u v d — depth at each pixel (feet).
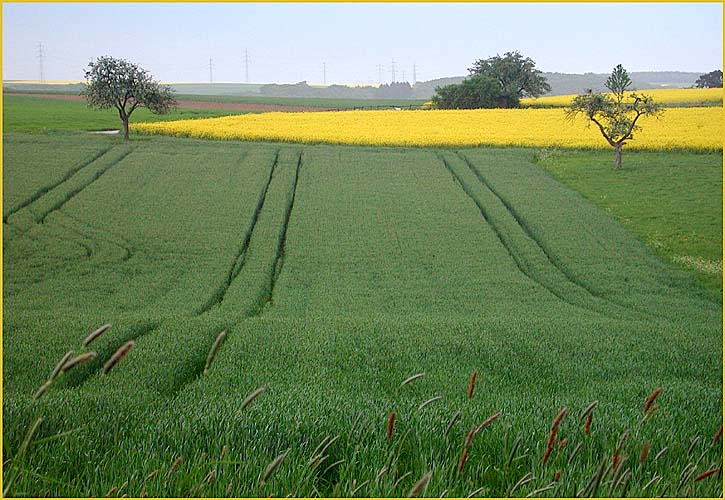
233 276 100.32
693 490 16.52
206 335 56.95
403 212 132.77
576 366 48.26
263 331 60.29
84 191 140.05
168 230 119.03
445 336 58.59
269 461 18.03
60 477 17.30
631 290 94.79
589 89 166.30
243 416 23.11
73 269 99.50
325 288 94.43
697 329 68.85
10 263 101.19
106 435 21.38
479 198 141.18
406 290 93.86
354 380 42.60
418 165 167.63
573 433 22.49
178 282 95.50
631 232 120.26
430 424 22.74
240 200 136.77
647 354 52.85
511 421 24.61
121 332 56.08
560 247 112.68
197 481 16.02
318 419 23.24
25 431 20.10
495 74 357.20
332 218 128.67
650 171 159.94
